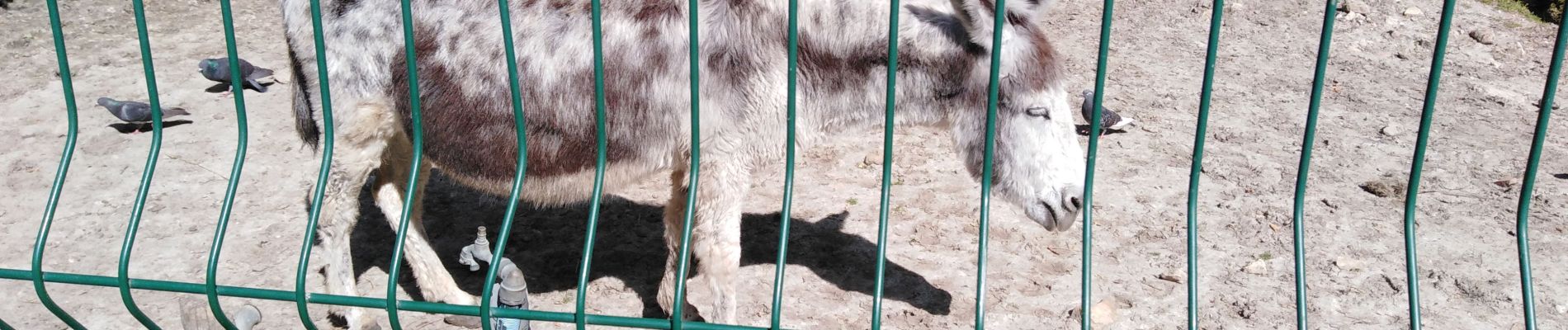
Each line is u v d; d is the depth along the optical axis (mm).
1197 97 8484
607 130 4316
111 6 10141
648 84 4242
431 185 6699
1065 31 10133
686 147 4363
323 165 3318
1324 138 7645
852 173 6941
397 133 4652
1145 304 5328
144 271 5480
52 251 5668
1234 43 9922
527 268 5668
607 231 6133
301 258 3297
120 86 8266
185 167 6801
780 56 4246
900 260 5781
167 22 9828
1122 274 5637
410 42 3127
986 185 3027
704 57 4191
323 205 4723
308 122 4652
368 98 4375
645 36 4195
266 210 6230
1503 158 7293
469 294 5285
